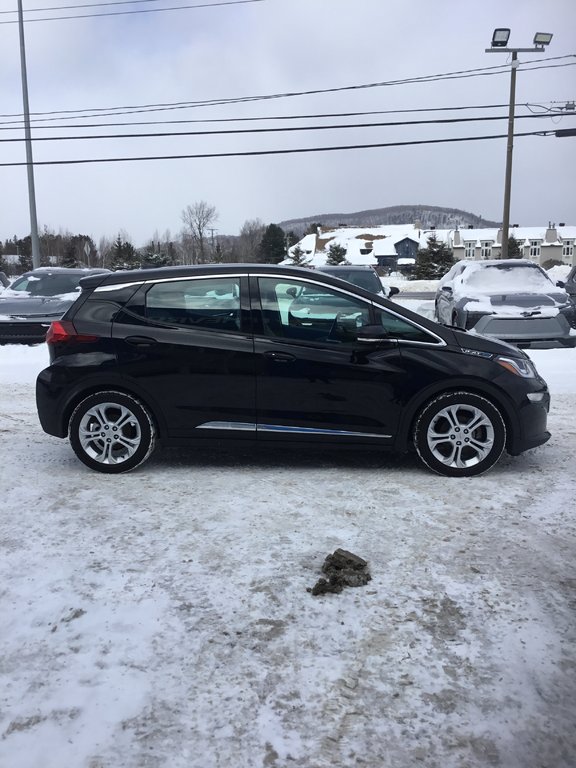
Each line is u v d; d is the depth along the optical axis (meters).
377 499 4.67
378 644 2.90
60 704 2.52
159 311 5.24
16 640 2.94
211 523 4.24
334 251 65.94
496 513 4.40
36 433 6.71
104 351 5.17
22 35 24.09
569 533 4.07
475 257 89.69
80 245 73.75
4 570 3.59
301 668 2.74
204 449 6.05
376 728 2.40
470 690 2.61
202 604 3.23
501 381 5.01
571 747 2.31
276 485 4.99
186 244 65.69
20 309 13.01
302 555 3.76
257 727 2.41
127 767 2.21
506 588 3.39
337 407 5.09
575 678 2.68
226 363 5.10
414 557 3.74
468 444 5.11
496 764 2.24
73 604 3.23
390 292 12.72
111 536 4.04
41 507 4.54
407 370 5.02
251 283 5.20
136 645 2.90
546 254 92.19
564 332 11.27
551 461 5.59
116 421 5.26
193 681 2.66
